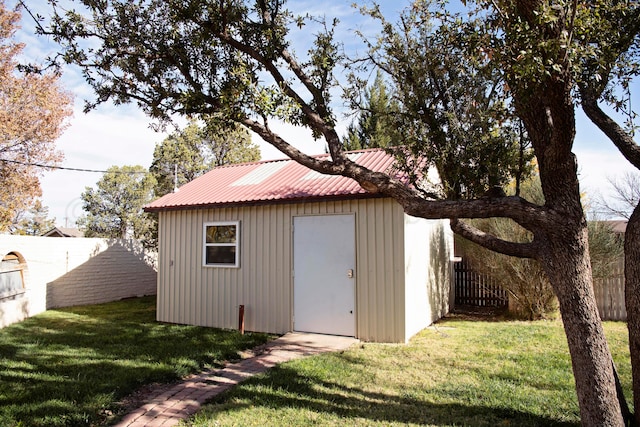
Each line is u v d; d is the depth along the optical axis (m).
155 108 6.21
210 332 9.42
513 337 8.48
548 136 4.07
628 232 3.81
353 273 8.83
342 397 5.37
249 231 10.12
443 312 11.64
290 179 10.75
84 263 14.76
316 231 9.28
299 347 8.01
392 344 8.16
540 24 3.73
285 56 6.07
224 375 6.38
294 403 5.17
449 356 7.17
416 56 5.98
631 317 3.77
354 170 5.11
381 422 4.62
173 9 6.05
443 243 12.02
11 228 24.42
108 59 6.10
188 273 11.00
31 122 19.72
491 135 5.62
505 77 4.15
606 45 4.38
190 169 24.70
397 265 8.41
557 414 4.73
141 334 9.19
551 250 4.09
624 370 6.27
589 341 3.87
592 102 4.71
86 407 4.93
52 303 13.50
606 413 3.76
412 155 6.41
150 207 11.33
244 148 25.94
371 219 8.70
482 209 4.20
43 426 4.50
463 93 5.80
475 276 13.41
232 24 6.07
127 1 6.14
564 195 3.96
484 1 4.45
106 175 27.31
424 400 5.24
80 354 7.36
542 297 10.60
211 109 5.86
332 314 9.00
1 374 6.15
